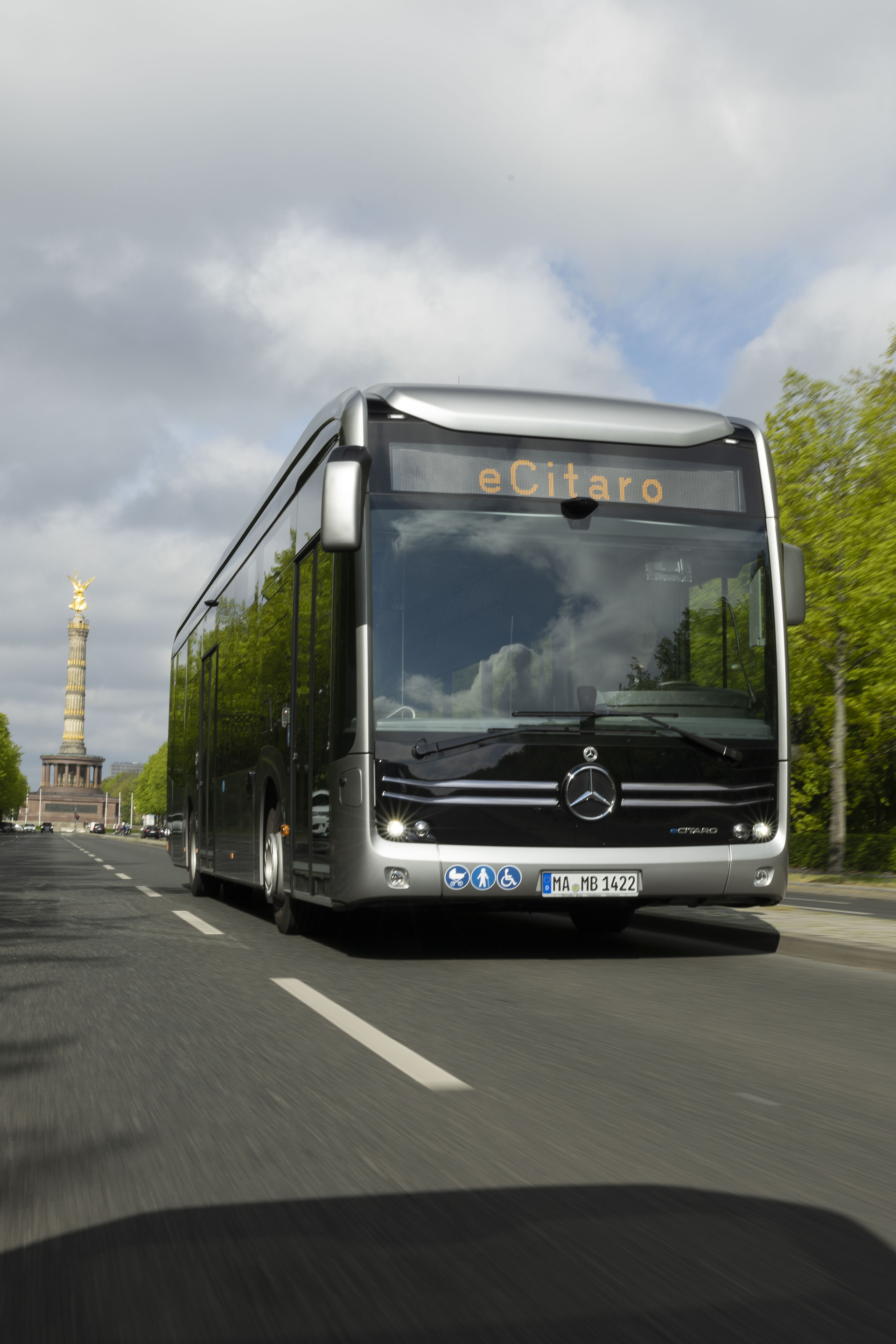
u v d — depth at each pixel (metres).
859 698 30.61
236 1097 5.07
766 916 12.51
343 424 9.48
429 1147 4.34
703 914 12.66
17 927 12.45
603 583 9.45
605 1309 2.98
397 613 9.11
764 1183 3.94
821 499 29.59
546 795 9.12
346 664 9.18
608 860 9.16
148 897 17.58
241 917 13.94
